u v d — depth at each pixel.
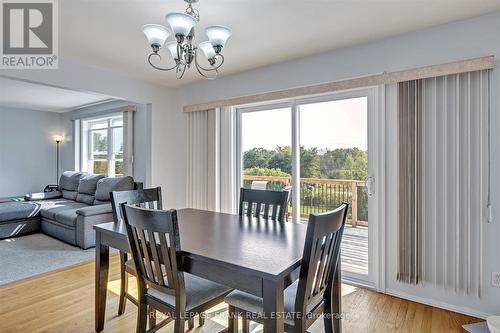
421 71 2.34
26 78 2.86
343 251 2.92
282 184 3.34
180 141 4.18
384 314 2.26
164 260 1.52
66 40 2.60
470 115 2.19
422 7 2.05
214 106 3.70
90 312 2.26
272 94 3.20
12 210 4.18
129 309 2.29
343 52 2.77
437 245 2.34
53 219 4.18
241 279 1.38
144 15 2.16
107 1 1.97
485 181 2.15
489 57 2.09
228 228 2.02
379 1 1.98
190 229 1.99
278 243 1.68
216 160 3.73
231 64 3.21
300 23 2.28
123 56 3.00
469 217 2.20
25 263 3.24
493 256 2.14
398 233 2.50
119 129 5.42
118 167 5.44
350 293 2.63
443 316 2.22
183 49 1.80
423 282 2.41
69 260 3.36
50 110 6.45
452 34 2.27
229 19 2.22
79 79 3.19
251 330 2.09
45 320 2.14
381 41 2.58
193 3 1.98
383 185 2.61
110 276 2.93
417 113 2.40
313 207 3.12
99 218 3.89
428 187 2.37
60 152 6.73
